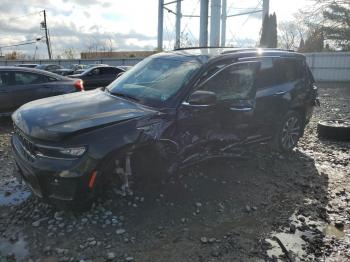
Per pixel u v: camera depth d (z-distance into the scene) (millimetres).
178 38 42594
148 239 3684
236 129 5219
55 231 3762
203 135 4703
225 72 4988
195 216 4164
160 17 44844
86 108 4242
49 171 3639
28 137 3877
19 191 4711
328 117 10828
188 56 5086
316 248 3652
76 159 3639
